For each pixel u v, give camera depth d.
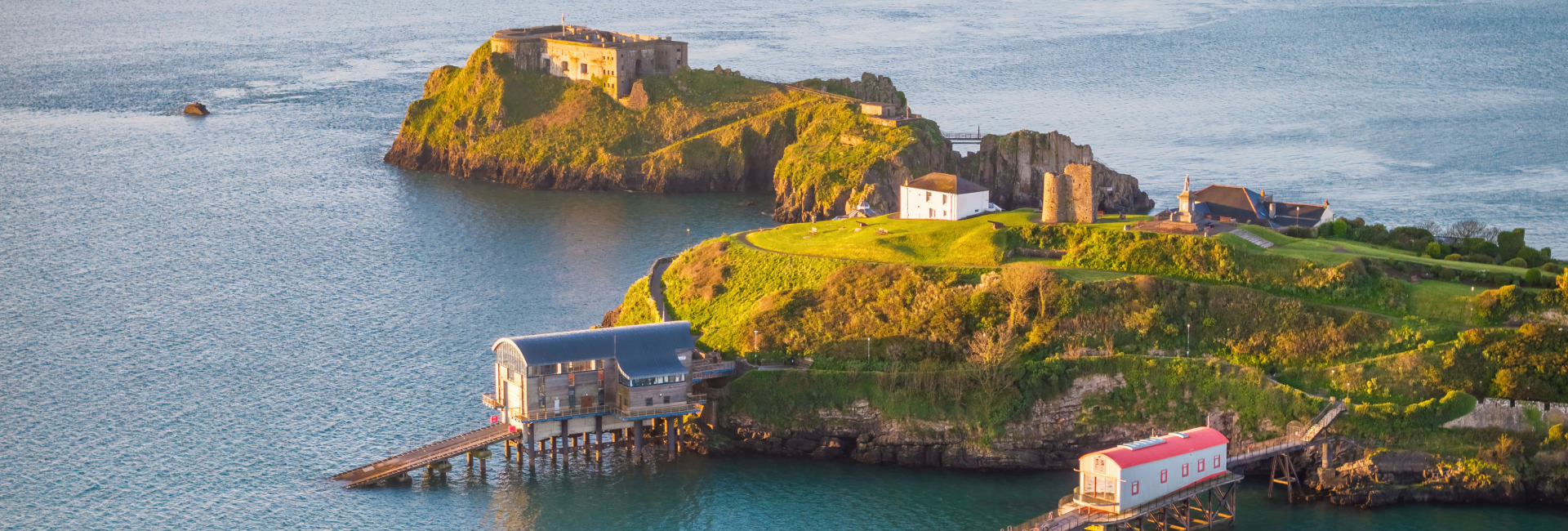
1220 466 194.12
